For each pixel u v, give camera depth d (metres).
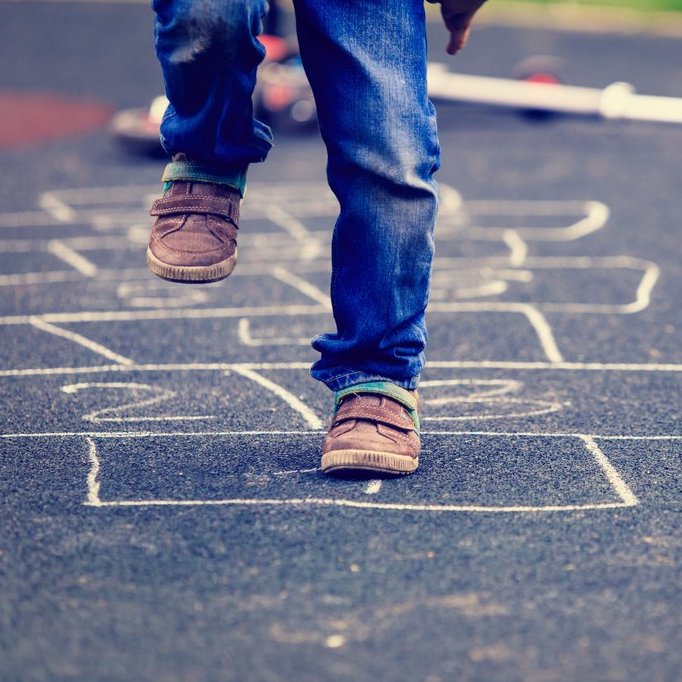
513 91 10.98
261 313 6.85
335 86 3.87
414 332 4.15
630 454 4.48
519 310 6.91
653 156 11.43
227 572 3.42
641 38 19.20
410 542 3.62
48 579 3.37
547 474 4.23
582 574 3.43
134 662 2.95
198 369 5.73
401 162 3.87
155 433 4.71
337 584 3.35
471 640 3.07
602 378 5.62
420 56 3.92
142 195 9.98
